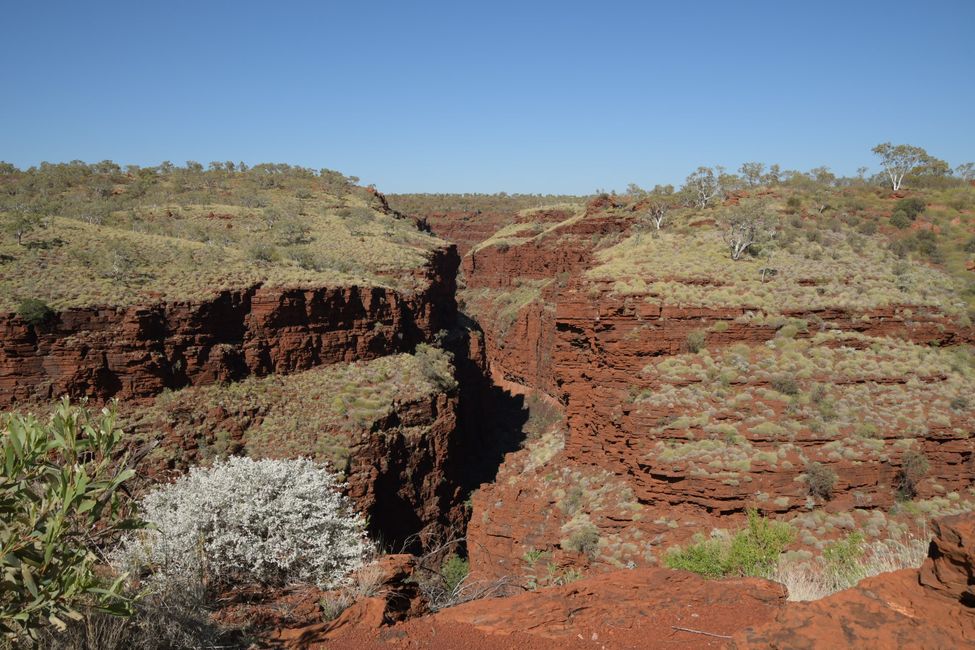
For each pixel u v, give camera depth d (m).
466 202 190.88
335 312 45.31
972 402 28.12
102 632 5.91
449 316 76.25
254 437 35.72
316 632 6.99
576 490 31.28
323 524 11.24
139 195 90.25
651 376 31.14
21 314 31.53
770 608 6.95
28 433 5.48
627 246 50.09
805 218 51.66
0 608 5.08
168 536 9.73
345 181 117.06
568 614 7.16
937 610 5.25
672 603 7.21
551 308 76.31
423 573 11.89
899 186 62.44
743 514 24.52
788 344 31.73
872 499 24.48
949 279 39.78
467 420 57.78
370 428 36.84
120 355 34.06
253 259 50.16
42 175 93.94
